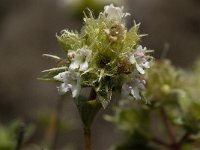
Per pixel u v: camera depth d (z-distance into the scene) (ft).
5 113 0.79
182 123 0.34
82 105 0.26
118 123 0.37
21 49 0.87
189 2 0.90
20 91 0.81
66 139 0.72
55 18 0.89
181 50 0.85
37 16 0.90
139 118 0.36
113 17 0.26
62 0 0.51
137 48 0.25
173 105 0.35
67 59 0.25
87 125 0.26
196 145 0.37
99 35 0.26
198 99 0.35
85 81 0.25
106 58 0.26
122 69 0.25
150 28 0.87
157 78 0.34
